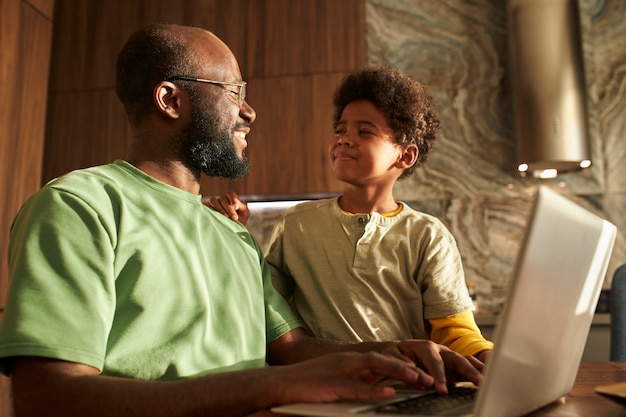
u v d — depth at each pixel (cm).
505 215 280
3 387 218
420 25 300
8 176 229
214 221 105
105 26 312
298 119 290
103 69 308
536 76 266
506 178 283
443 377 70
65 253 73
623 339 161
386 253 126
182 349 84
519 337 51
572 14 271
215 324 92
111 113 303
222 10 307
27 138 242
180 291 87
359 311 122
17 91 237
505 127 287
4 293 224
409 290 124
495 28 295
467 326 120
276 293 114
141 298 82
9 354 65
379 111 133
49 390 64
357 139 131
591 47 287
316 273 127
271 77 297
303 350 102
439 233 129
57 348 67
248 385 62
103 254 77
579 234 57
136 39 105
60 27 315
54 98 308
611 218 274
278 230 139
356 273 124
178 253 90
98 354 71
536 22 270
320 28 300
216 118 105
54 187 80
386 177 134
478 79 292
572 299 60
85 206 79
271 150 289
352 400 61
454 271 126
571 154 257
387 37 300
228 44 303
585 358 241
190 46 105
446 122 291
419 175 288
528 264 49
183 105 103
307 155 286
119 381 65
